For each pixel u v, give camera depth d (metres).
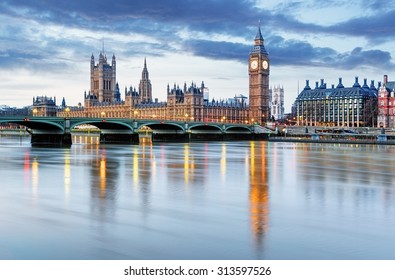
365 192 56.44
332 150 155.12
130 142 199.50
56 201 49.19
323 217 41.72
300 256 30.61
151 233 35.97
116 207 45.88
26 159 104.56
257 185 62.44
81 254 30.94
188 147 172.50
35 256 30.58
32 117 155.88
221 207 46.19
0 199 50.47
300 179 69.50
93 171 79.19
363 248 32.34
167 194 54.16
